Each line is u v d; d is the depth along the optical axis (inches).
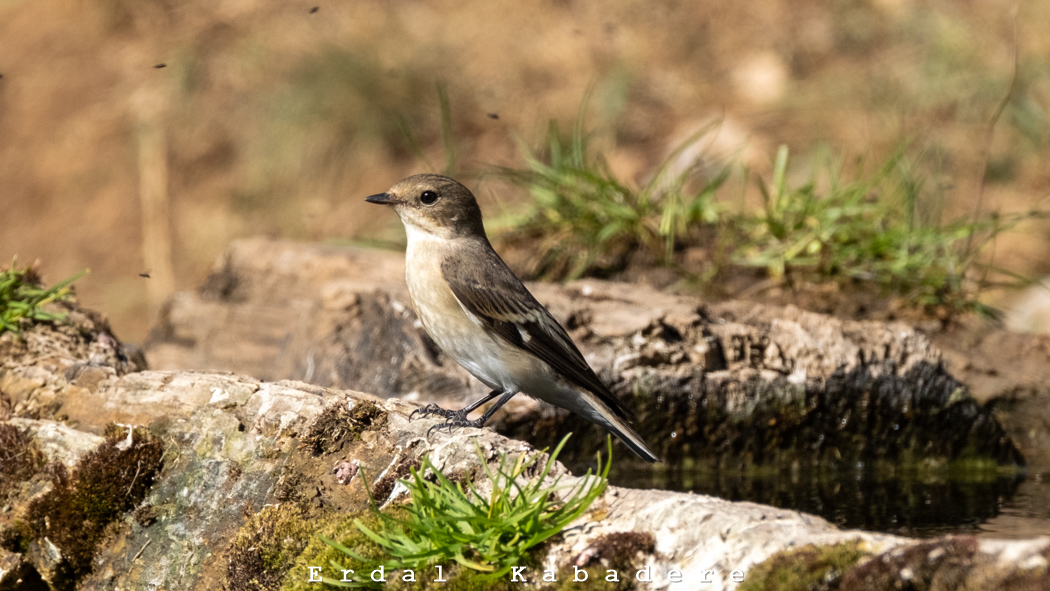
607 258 485.1
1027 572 179.8
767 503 327.9
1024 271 650.8
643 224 490.6
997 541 185.2
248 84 877.2
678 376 357.7
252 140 841.5
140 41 938.1
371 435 260.8
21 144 892.0
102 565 263.3
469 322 320.2
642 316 369.1
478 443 248.8
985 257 657.6
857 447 372.5
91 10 973.2
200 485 263.3
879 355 371.2
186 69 890.1
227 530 255.1
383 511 239.5
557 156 528.1
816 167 541.3
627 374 354.9
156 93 888.3
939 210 580.7
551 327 320.8
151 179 840.9
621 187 501.7
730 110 788.0
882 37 839.7
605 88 810.8
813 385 363.6
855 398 367.2
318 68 851.4
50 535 266.5
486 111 823.7
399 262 486.6
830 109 769.6
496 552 217.5
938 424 375.6
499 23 896.3
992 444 380.8
